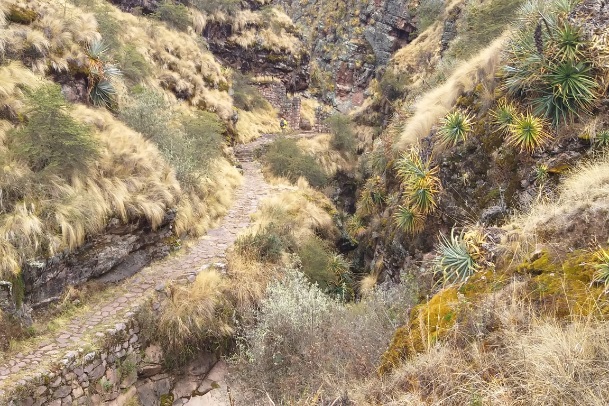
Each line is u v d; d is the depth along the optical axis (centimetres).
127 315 688
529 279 357
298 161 1917
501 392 262
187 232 1023
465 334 335
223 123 2066
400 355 370
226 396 666
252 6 3400
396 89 2605
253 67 3148
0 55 855
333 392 391
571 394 248
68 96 999
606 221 378
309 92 3712
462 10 2453
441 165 807
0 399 484
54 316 654
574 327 284
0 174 643
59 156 712
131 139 959
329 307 721
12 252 596
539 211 484
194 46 2188
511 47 753
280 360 611
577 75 624
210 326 744
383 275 1009
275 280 829
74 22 1107
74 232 685
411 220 812
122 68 1383
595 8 671
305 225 1289
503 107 716
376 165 1359
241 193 1502
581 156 611
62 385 551
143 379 679
